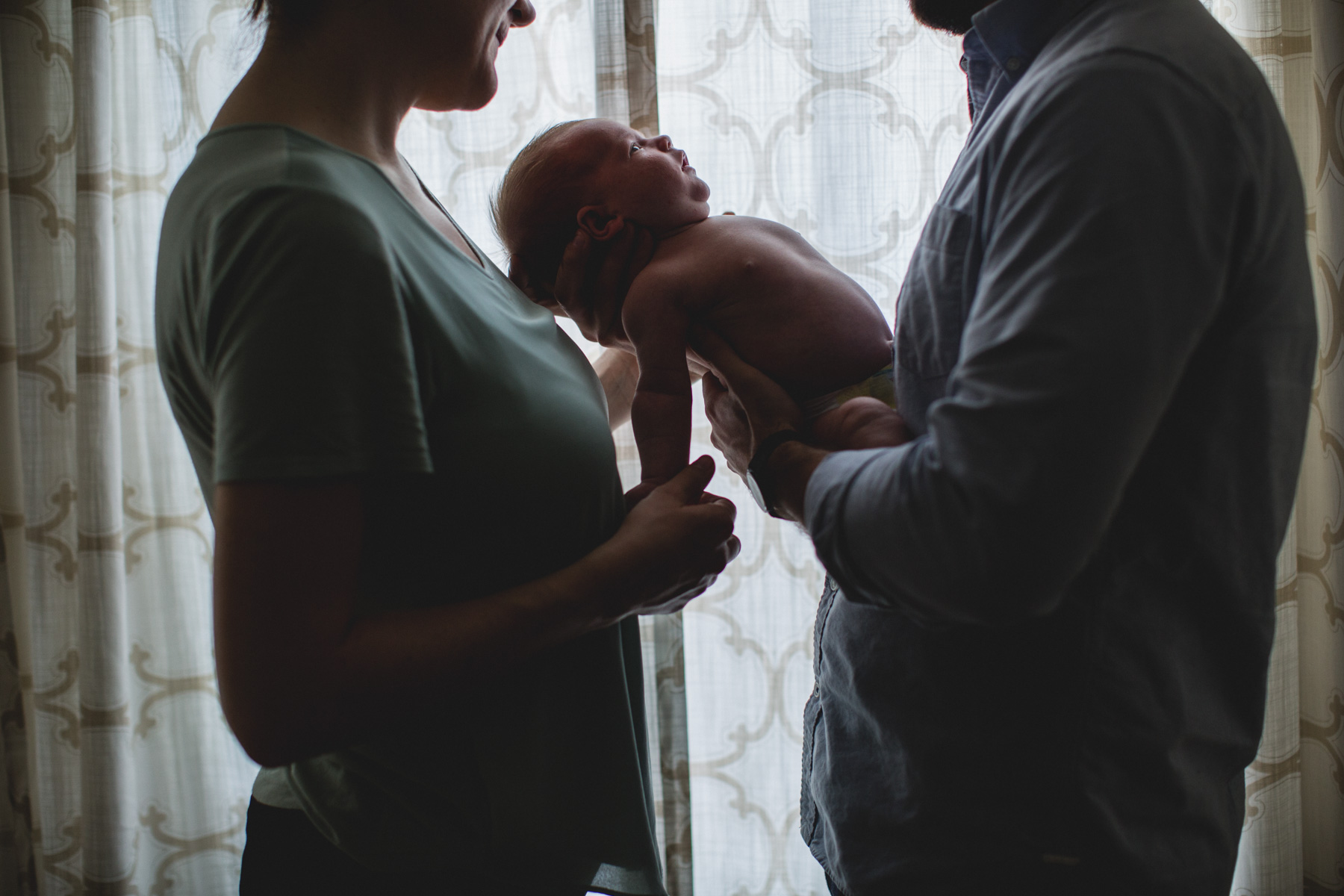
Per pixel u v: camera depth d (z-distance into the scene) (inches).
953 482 20.6
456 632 24.7
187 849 67.6
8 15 63.5
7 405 67.7
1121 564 24.2
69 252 65.7
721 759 67.5
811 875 67.2
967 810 26.4
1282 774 65.2
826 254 63.0
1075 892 25.4
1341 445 64.9
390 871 28.6
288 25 28.3
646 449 35.9
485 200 64.7
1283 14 65.0
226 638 21.7
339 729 22.7
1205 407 23.2
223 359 22.4
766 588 65.9
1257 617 25.7
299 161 24.3
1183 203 20.0
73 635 66.5
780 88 63.8
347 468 22.1
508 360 28.0
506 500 27.1
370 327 22.8
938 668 26.7
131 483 66.5
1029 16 25.9
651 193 38.6
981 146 24.9
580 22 64.7
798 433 30.2
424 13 29.1
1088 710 24.6
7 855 68.9
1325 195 64.2
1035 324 20.0
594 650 30.6
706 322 36.4
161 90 63.7
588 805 30.1
